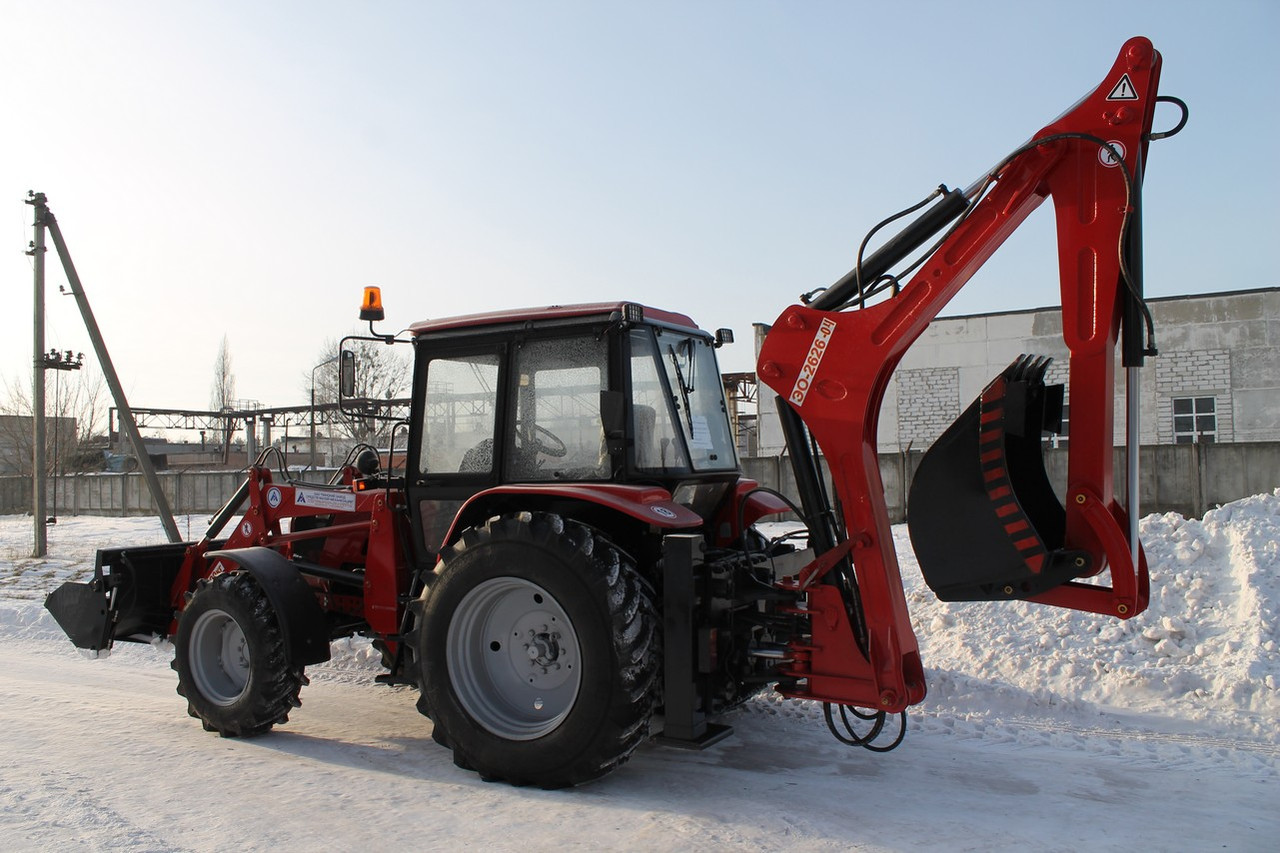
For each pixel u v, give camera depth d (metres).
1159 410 21.67
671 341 4.83
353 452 6.14
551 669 4.09
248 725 4.80
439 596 4.20
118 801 3.77
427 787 4.00
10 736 4.86
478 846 3.32
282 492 5.67
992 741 4.76
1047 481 4.00
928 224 3.77
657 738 4.09
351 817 3.61
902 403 22.78
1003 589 3.72
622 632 3.78
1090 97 3.53
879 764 4.37
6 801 3.71
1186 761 4.41
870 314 3.81
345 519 5.59
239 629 5.03
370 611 5.05
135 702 5.80
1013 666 6.02
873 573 3.79
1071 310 3.57
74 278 12.58
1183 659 5.88
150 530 18.91
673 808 3.73
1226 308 21.12
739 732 4.87
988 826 3.56
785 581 4.20
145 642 5.98
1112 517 3.54
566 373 4.43
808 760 4.43
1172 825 3.59
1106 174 3.50
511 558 3.99
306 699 5.83
